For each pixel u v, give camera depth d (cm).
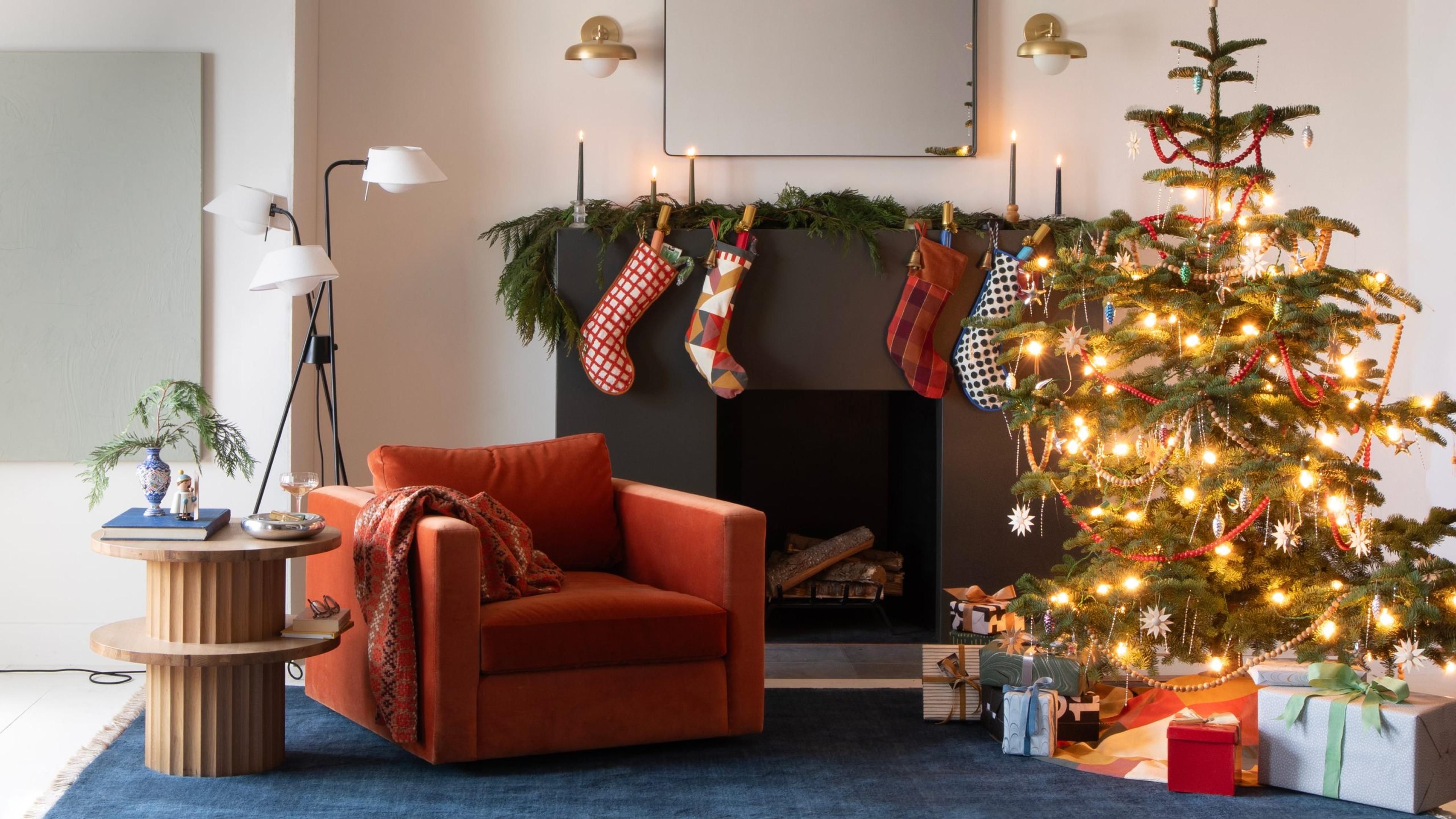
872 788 262
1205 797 259
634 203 405
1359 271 276
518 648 263
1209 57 295
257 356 363
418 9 413
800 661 378
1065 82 419
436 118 414
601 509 328
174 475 360
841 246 392
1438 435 288
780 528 446
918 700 333
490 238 416
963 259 390
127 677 350
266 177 363
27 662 356
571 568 323
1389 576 263
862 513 449
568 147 417
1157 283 287
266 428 363
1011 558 397
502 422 420
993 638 318
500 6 415
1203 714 295
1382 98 419
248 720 266
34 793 256
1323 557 295
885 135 416
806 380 394
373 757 279
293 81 364
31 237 353
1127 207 420
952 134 416
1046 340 300
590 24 406
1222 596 294
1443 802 254
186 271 359
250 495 364
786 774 271
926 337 389
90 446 356
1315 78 419
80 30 357
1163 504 301
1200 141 301
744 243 385
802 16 414
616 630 273
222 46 361
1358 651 269
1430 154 407
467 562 261
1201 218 363
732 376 381
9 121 352
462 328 418
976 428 395
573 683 271
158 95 357
